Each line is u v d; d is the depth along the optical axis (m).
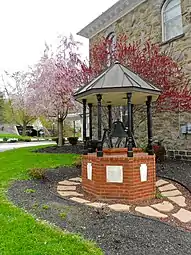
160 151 9.73
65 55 16.73
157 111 10.88
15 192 6.00
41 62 17.14
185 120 10.45
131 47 11.55
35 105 17.25
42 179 7.56
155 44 11.90
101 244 3.56
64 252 3.18
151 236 3.89
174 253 3.41
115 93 6.38
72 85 14.82
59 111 16.66
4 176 7.70
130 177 5.94
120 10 13.98
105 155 6.51
